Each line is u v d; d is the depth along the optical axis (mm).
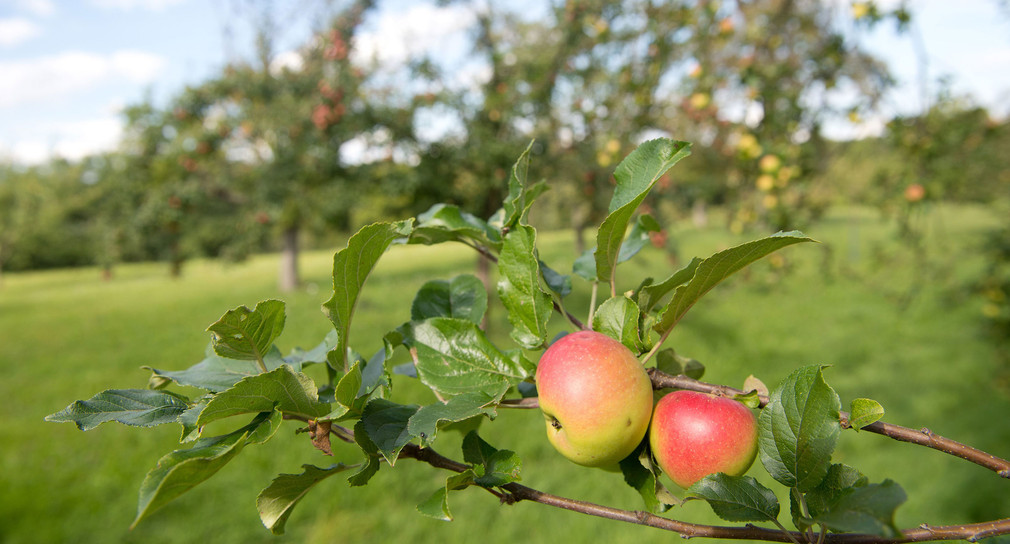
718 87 5066
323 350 1090
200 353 11125
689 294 951
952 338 8969
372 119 10922
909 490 4453
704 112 5484
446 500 817
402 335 1053
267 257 39500
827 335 9375
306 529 4512
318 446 865
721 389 998
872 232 18562
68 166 32719
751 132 4633
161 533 4570
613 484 4789
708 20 4508
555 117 8266
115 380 9500
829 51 4410
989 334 6180
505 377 1017
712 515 4121
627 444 951
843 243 16344
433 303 1161
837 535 810
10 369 10445
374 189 12062
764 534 813
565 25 6043
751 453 930
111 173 13898
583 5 5754
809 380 812
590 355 949
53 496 5297
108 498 5207
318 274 22516
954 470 4680
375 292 16500
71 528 4715
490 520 4402
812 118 4531
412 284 17828
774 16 4598
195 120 13016
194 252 14422
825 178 5023
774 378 7438
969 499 4258
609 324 1051
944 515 4133
